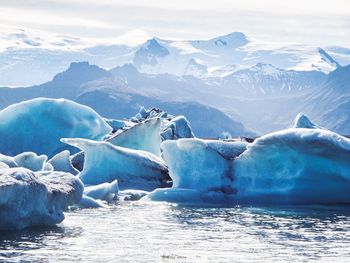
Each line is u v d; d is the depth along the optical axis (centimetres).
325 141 5447
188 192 5819
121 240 4009
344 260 3641
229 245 3950
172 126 8700
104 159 6506
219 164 5888
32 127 8425
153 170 6506
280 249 3869
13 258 3497
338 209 5459
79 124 8450
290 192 5684
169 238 4116
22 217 4034
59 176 4550
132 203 5606
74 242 3884
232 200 5775
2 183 3847
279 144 5619
